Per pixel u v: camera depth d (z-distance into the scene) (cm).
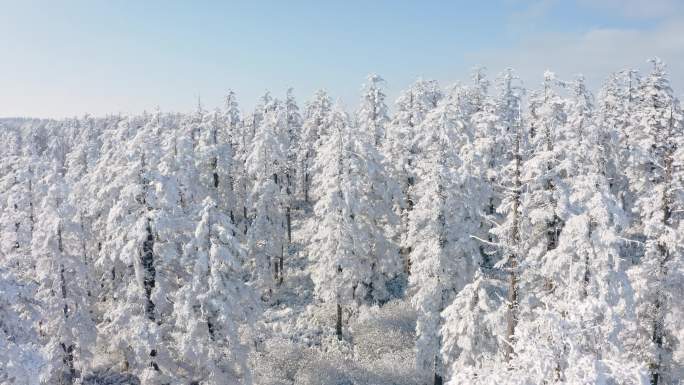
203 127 5259
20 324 1465
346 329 3331
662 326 2083
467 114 4022
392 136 4012
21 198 3067
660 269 2105
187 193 2944
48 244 2253
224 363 2108
